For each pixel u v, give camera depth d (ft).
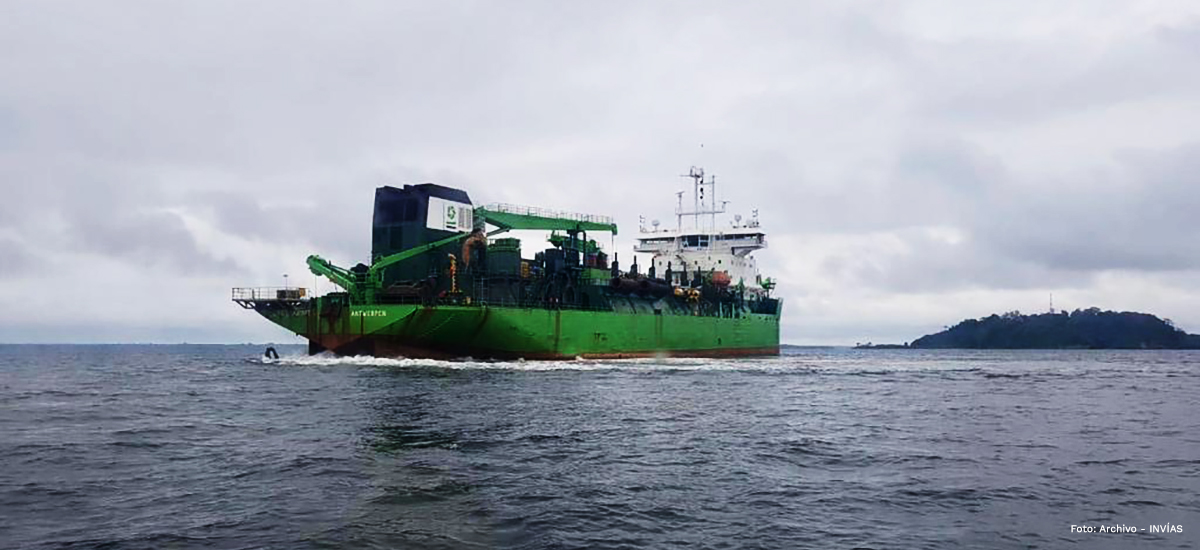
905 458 79.15
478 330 221.05
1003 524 53.11
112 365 316.40
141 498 58.65
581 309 254.47
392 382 164.76
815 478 68.44
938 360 430.61
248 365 261.85
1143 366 353.10
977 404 140.97
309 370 207.10
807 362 331.98
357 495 59.77
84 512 54.44
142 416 110.73
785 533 50.60
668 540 48.85
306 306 233.55
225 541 47.60
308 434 91.30
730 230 367.45
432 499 58.70
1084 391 179.52
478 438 89.04
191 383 176.76
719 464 74.74
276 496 59.36
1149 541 49.32
